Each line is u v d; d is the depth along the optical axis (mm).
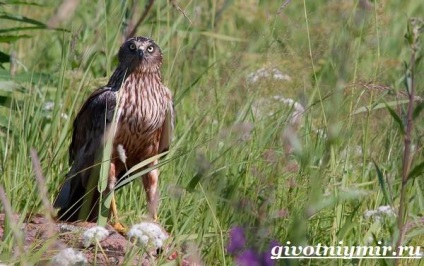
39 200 11062
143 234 9383
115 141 12492
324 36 13891
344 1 13875
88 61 14812
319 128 11883
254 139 12453
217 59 15883
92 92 13508
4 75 13914
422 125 11516
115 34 15023
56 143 12844
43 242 10000
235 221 9922
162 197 11844
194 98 15062
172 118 12812
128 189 12750
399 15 17062
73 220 12000
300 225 8898
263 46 14961
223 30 17406
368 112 11945
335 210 11133
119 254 10398
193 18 15906
